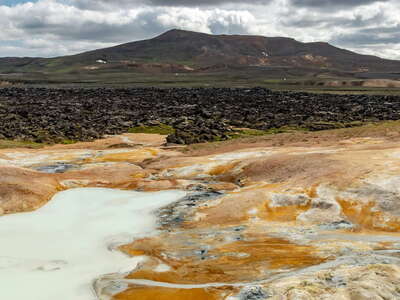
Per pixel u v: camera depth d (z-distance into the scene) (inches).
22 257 1561.3
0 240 1742.1
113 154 3878.0
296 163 2492.6
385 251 1348.4
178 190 2453.2
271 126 6441.9
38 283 1331.2
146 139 5383.9
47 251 1612.9
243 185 2475.4
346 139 3491.6
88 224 1924.2
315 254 1374.3
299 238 1561.3
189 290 1170.0
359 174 2003.0
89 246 1656.0
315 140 3700.8
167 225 1860.2
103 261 1494.8
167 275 1320.1
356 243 1453.0
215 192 2378.2
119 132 5994.1
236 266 1339.8
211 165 2925.7
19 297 1244.5
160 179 2797.7
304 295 1019.9
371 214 1700.3
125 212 2087.8
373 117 7130.9
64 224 1935.3
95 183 2657.5
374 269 1141.7
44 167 3368.6
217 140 5147.6
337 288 1055.0
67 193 2452.0
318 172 2203.5
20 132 5570.9
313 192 1951.3
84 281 1330.0
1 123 6378.0
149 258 1482.5
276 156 2780.5
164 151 3959.2
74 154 3914.9
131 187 2551.7
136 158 3659.0
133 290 1214.9
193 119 6968.5
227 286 1170.6
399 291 1033.5
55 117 7322.8
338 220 1713.8
